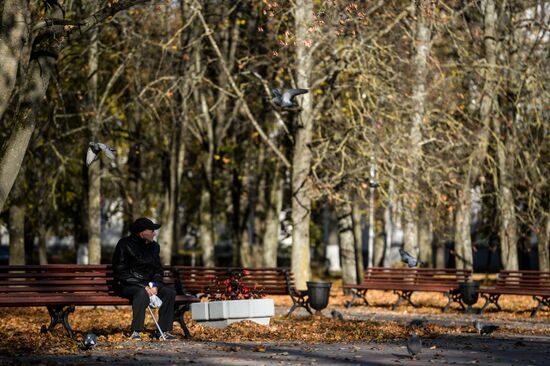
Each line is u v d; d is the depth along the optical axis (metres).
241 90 30.52
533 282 22.36
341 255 32.44
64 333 15.18
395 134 27.89
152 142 36.75
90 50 30.11
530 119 31.44
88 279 15.04
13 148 15.73
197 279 20.08
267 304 16.73
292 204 28.72
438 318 21.09
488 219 35.94
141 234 14.54
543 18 31.50
